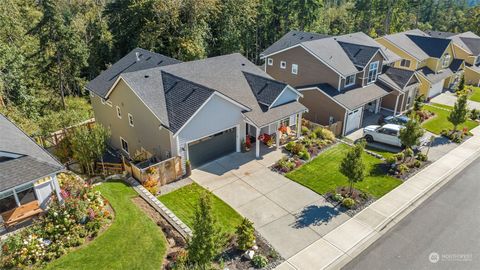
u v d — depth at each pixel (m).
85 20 55.91
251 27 55.03
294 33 41.75
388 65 38.34
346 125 29.66
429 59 42.22
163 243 15.43
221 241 13.66
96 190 18.89
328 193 20.39
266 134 26.73
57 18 38.25
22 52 40.12
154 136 22.98
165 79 24.97
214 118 22.64
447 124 32.03
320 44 33.22
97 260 14.25
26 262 13.96
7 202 16.03
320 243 16.22
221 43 50.00
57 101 42.16
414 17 81.25
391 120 30.80
